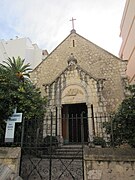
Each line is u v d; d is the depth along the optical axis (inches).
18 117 360.8
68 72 671.8
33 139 364.8
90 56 797.9
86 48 818.2
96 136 502.9
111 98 698.2
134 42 767.1
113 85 718.5
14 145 340.5
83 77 651.5
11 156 291.6
